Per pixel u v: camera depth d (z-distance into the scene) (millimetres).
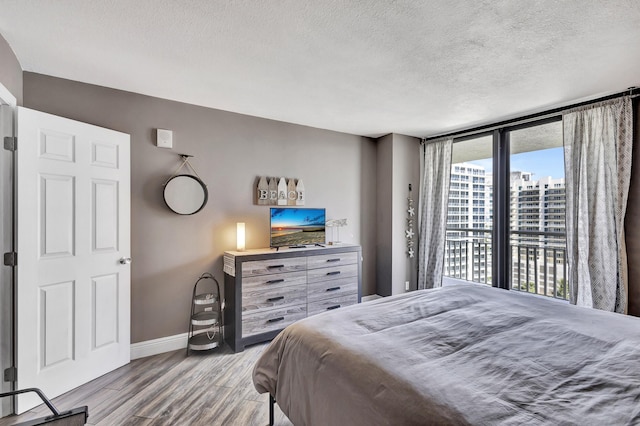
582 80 2371
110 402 2035
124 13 1625
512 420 872
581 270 2730
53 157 2119
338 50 1986
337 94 2725
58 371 2111
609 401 958
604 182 2627
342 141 4020
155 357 2701
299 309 3129
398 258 4125
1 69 1867
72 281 2209
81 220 2268
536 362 1215
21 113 1967
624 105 2525
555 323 1613
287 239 3416
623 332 1487
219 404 2020
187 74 2352
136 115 2719
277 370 1611
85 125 2297
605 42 1842
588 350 1312
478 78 2369
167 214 2857
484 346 1354
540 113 3111
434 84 2490
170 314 2859
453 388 1026
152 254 2783
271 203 3416
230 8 1576
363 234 4207
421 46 1924
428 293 2225
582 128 2760
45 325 2061
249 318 2842
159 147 2822
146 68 2258
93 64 2199
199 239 3012
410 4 1526
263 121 3404
